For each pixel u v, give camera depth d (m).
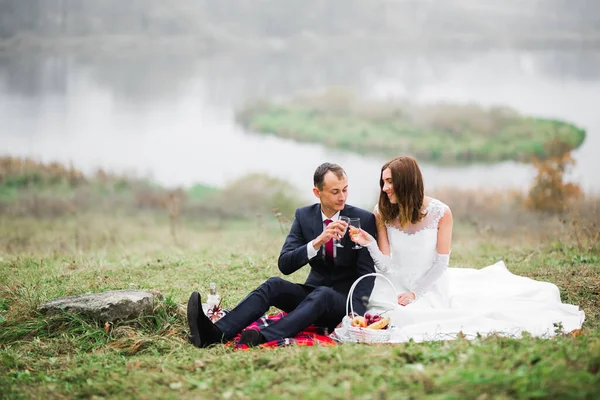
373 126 54.75
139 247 13.35
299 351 4.99
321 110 61.59
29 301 6.71
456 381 3.94
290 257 5.86
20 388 4.71
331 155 46.47
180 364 5.08
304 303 5.61
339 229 5.70
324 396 3.92
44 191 26.11
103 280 8.14
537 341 4.96
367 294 5.92
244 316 5.68
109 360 5.41
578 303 7.05
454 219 20.84
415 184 6.00
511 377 3.94
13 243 14.07
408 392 3.90
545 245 10.72
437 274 6.15
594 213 14.44
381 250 6.26
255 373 4.66
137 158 46.00
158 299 6.58
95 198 25.92
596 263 8.88
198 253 10.74
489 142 46.38
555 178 19.92
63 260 9.96
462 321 5.64
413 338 5.47
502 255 9.95
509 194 24.97
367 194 29.91
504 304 6.11
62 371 5.21
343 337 5.53
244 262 9.25
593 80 81.50
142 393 4.48
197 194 29.69
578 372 3.99
